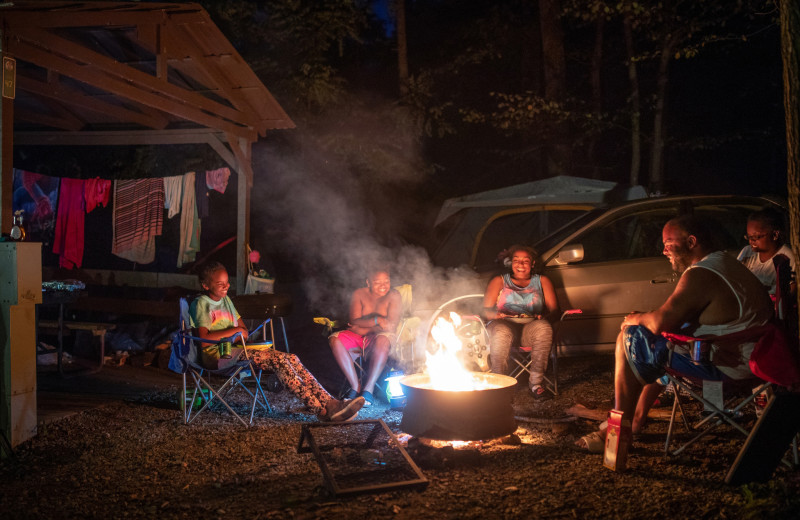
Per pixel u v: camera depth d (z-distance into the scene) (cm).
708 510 301
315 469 375
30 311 431
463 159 1744
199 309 484
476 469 368
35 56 440
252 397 563
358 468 374
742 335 342
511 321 544
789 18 319
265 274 760
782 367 325
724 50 1294
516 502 323
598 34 1359
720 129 1560
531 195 909
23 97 695
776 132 1425
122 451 416
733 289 345
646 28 1122
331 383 636
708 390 359
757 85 1512
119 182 784
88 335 739
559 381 589
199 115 641
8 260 410
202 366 482
